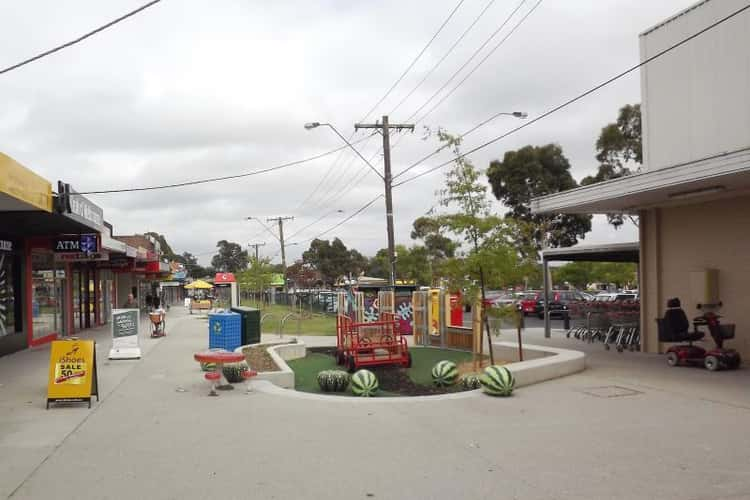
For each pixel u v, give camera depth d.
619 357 15.29
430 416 9.05
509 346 15.75
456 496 5.70
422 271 30.66
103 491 5.89
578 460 6.77
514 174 42.44
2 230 17.17
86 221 16.16
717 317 13.16
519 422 8.61
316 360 17.64
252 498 5.68
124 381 12.23
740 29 13.55
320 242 88.56
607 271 51.44
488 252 13.50
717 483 5.99
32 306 19.42
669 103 15.44
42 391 11.19
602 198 14.02
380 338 15.92
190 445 7.50
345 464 6.70
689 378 11.97
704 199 14.64
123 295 42.09
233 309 23.34
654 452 7.05
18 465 6.71
